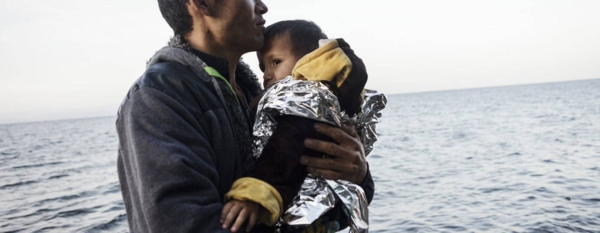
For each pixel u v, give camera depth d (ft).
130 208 5.44
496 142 103.71
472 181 58.34
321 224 6.07
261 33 6.98
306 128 5.81
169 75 5.56
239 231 5.21
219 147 5.66
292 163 5.69
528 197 46.85
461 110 292.20
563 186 51.16
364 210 6.13
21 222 52.95
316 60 6.11
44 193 73.46
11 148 208.33
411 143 115.65
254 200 5.26
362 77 6.22
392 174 68.64
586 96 347.77
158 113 5.19
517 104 308.40
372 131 7.14
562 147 86.43
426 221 40.27
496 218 39.99
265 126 6.15
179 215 4.80
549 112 198.90
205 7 6.33
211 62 6.46
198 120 5.50
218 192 5.59
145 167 4.95
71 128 472.85
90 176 90.63
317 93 5.83
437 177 63.36
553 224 36.94
